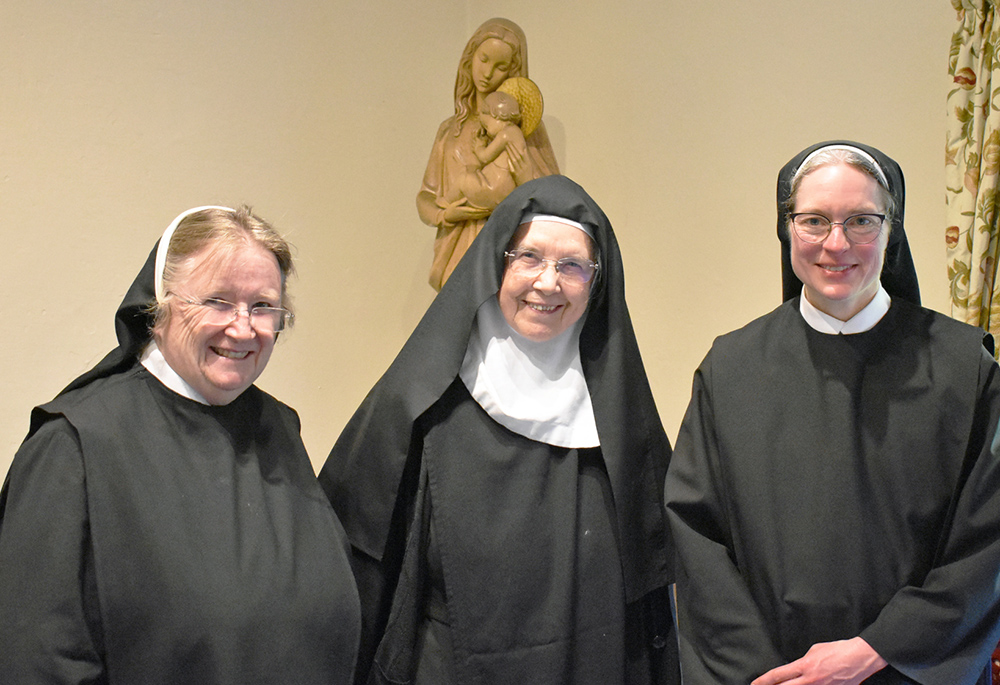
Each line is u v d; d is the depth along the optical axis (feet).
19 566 5.15
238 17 11.16
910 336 6.16
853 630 5.83
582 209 6.63
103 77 10.00
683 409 11.77
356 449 7.00
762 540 6.12
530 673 6.38
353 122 12.47
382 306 12.91
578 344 7.02
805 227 5.99
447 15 13.55
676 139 11.78
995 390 5.88
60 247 9.71
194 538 5.49
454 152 11.21
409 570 6.59
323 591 5.87
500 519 6.56
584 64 12.82
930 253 9.42
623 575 6.68
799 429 6.16
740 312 11.14
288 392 11.94
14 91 9.34
